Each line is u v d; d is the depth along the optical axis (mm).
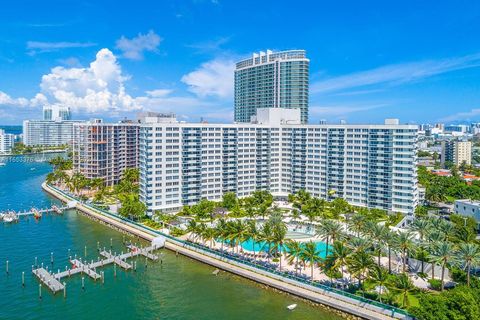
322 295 125625
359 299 118188
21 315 119250
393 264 151875
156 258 164500
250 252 167750
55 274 146375
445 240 139875
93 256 169875
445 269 137500
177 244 179625
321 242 180625
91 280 144625
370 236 142875
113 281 144000
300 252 138125
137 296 132500
